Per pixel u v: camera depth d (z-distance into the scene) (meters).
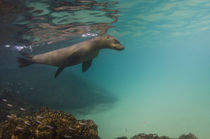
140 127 12.34
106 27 16.67
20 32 13.71
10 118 5.03
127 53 59.62
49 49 23.84
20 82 18.98
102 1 10.12
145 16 15.54
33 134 4.29
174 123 12.60
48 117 4.75
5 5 8.61
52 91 18.66
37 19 11.32
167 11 15.15
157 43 41.00
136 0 11.22
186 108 16.78
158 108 17.98
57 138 4.40
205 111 14.98
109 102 20.83
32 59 7.68
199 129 10.85
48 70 22.28
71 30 15.42
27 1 8.50
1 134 4.73
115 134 11.18
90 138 5.14
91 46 7.10
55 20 12.07
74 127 4.75
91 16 12.44
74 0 9.21
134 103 21.38
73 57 6.82
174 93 27.22
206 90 26.47
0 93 13.89
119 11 12.68
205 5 14.88
